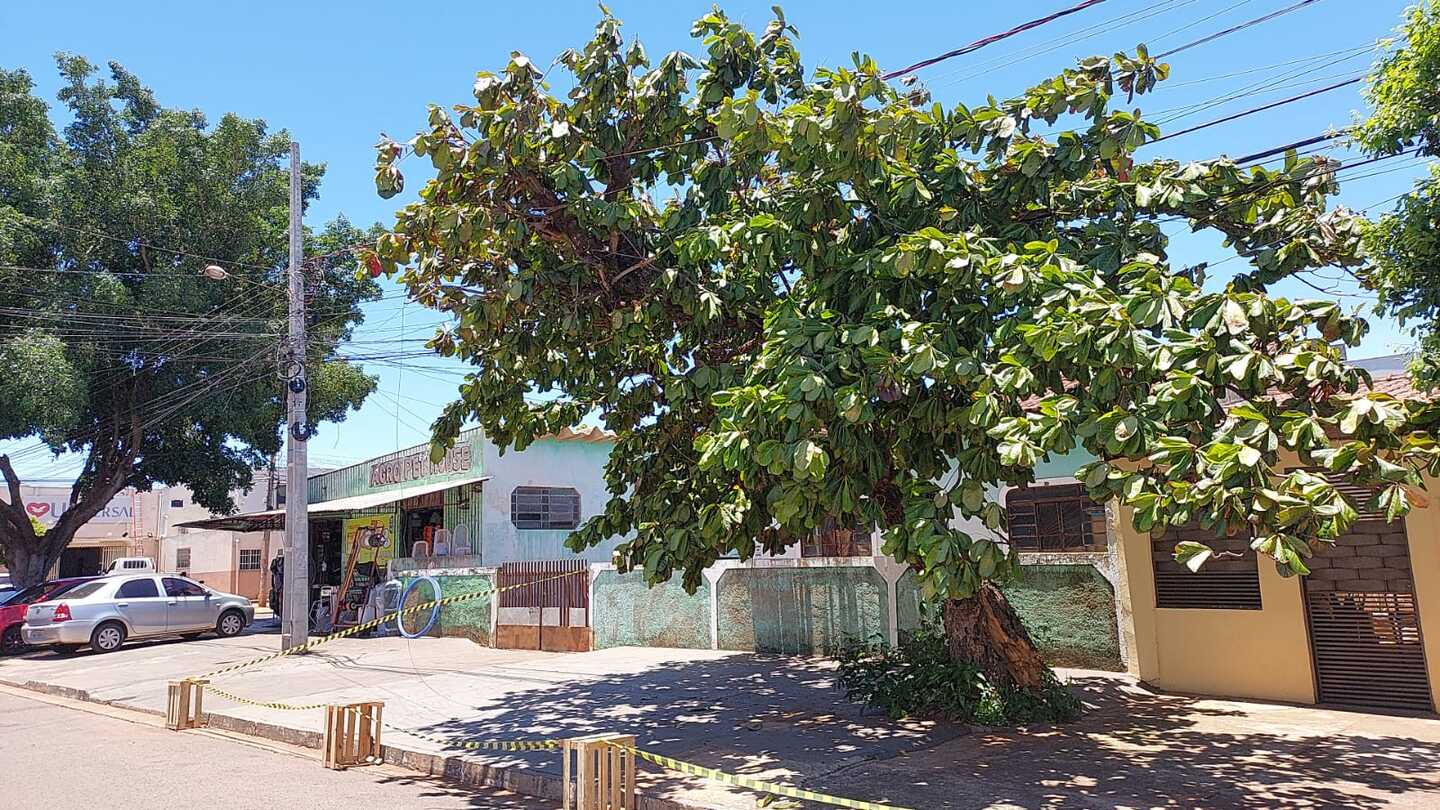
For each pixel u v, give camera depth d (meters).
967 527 12.52
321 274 22.11
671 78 7.98
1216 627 9.35
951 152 7.20
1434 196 5.40
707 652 13.62
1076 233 7.45
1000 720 8.09
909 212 7.14
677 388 7.57
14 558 22.39
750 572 13.45
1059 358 5.45
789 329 6.04
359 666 14.36
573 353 8.79
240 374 21.88
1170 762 6.91
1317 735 7.61
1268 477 4.78
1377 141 5.63
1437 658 8.11
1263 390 5.12
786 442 5.55
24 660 18.33
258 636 20.27
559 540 20.23
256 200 22.52
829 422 5.90
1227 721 8.19
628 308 8.30
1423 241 5.41
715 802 6.27
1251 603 9.21
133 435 22.45
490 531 19.31
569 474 20.61
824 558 12.73
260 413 22.88
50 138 21.39
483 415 9.01
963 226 7.16
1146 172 7.78
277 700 11.58
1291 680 8.88
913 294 6.41
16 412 18.19
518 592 15.90
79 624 18.36
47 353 18.31
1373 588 8.57
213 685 13.09
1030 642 8.63
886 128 6.50
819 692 10.16
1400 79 5.48
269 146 23.20
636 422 9.80
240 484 25.22
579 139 7.72
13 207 19.66
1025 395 5.62
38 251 20.25
